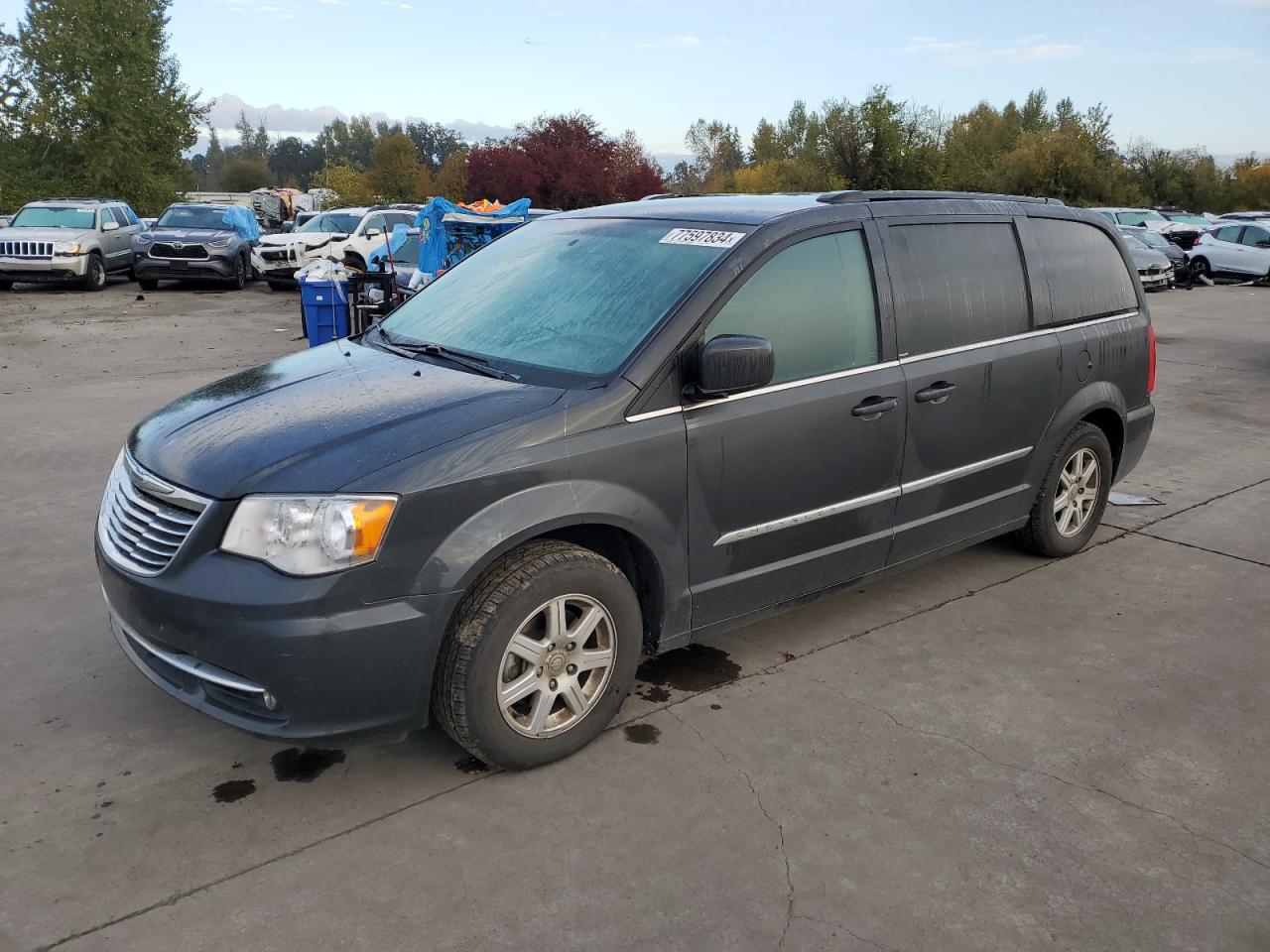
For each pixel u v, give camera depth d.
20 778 3.11
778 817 2.97
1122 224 28.14
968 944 2.47
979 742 3.42
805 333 3.66
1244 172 66.00
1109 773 3.25
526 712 3.19
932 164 42.59
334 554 2.71
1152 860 2.81
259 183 103.44
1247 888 2.70
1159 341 14.00
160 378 9.97
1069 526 5.12
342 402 3.25
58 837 2.82
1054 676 3.91
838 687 3.79
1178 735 3.49
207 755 3.27
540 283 3.86
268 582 2.71
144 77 37.81
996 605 4.61
